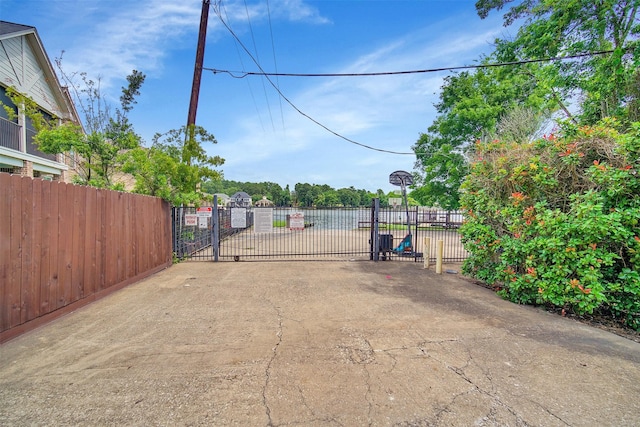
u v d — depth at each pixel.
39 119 8.02
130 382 2.62
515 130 12.10
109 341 3.45
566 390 2.56
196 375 2.75
